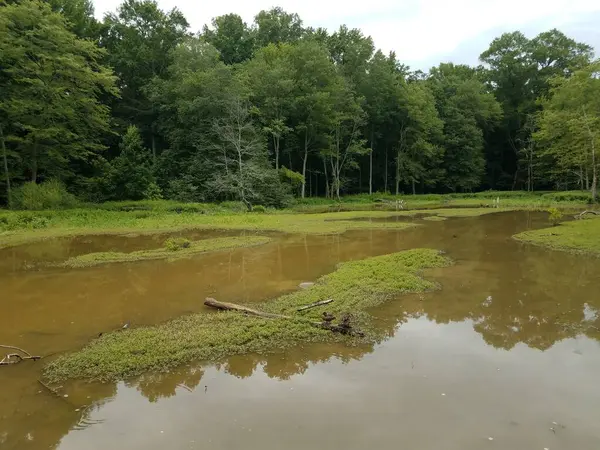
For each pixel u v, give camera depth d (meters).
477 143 57.50
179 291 11.02
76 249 16.72
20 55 27.28
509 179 65.00
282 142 47.72
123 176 35.47
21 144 30.05
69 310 9.61
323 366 6.61
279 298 10.09
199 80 37.47
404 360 6.79
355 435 4.83
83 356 6.98
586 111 37.97
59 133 30.16
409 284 11.00
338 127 47.62
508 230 21.62
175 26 46.72
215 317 8.79
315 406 5.46
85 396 5.85
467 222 25.47
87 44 30.20
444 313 9.10
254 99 43.03
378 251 16.23
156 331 8.05
